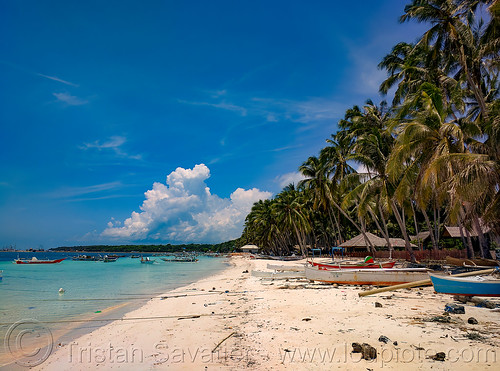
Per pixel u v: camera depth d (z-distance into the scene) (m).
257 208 87.56
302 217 57.25
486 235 28.84
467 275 13.45
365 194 29.55
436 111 21.09
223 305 14.94
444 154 16.81
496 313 9.84
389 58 34.75
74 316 14.34
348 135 36.56
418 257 30.70
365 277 18.00
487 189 14.66
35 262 68.94
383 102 38.31
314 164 45.94
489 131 18.75
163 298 18.64
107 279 33.53
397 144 21.53
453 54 23.00
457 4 21.19
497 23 17.34
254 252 135.62
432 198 20.14
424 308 10.96
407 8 25.55
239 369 6.69
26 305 17.22
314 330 9.04
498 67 20.12
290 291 17.42
